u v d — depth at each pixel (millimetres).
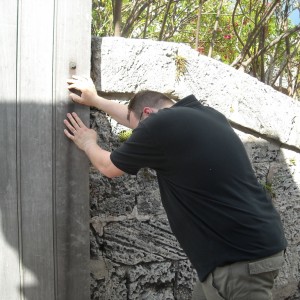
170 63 2877
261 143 3375
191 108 2293
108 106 2572
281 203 3529
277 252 2229
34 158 2465
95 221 2771
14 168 2428
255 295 2188
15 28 2375
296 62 5684
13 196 2434
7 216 2428
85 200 2596
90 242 2764
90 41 2547
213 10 5629
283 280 3561
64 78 2504
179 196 2236
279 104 3404
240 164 2256
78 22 2508
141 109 2414
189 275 3064
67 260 2566
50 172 2504
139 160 2213
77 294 2600
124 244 2861
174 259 3006
